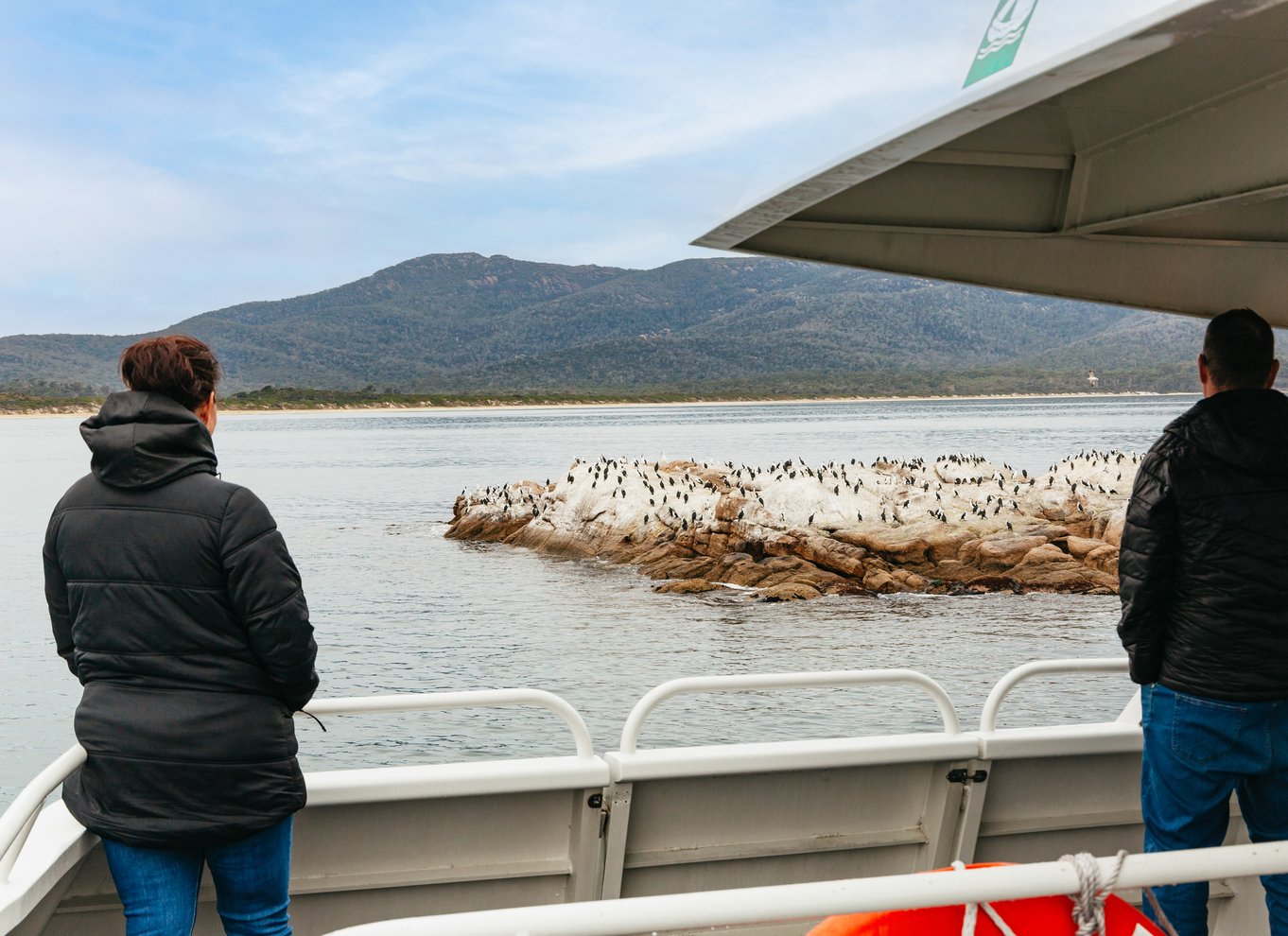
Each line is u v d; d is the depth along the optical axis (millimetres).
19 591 30141
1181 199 2273
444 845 3123
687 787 3252
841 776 3383
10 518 49344
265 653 2309
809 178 1709
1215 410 2613
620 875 3191
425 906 3117
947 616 24141
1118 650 20969
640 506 33500
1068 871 1804
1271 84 1942
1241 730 2592
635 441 108062
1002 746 3426
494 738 15914
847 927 1958
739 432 124875
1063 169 2795
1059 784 3582
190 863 2375
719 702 17594
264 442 120500
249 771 2332
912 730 16188
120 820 2303
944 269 2939
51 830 2611
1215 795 2689
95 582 2311
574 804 3199
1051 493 31703
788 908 1683
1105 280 3037
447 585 28984
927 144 1503
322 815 3029
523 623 24047
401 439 125562
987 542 28156
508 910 1610
